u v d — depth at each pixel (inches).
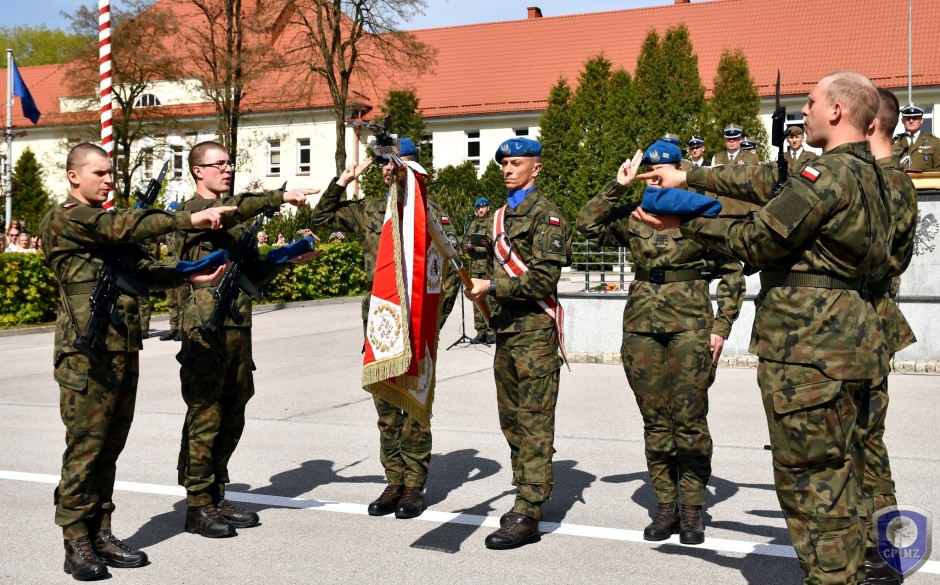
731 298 199.6
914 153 478.6
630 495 229.5
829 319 137.1
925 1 1560.0
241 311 203.5
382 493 221.6
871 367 137.3
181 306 597.6
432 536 199.2
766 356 142.3
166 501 227.0
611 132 1344.7
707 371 195.2
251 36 1382.9
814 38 1581.0
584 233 207.2
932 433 294.4
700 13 1711.4
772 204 137.9
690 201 149.7
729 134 523.8
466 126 1729.8
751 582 169.3
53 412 350.9
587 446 282.7
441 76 1782.7
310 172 1754.4
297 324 702.5
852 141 141.7
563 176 1403.8
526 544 192.9
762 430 303.1
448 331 650.2
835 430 137.3
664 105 1347.2
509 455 272.5
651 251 198.8
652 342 198.7
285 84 1334.9
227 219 183.0
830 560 136.1
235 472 255.0
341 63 1317.7
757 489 233.5
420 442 215.3
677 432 195.2
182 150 1480.1
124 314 178.4
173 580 173.2
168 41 1716.3
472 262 249.6
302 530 204.1
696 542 191.0
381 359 175.5
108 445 182.5
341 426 317.4
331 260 959.6
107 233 171.0
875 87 143.5
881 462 171.8
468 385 403.9
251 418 332.5
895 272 170.2
